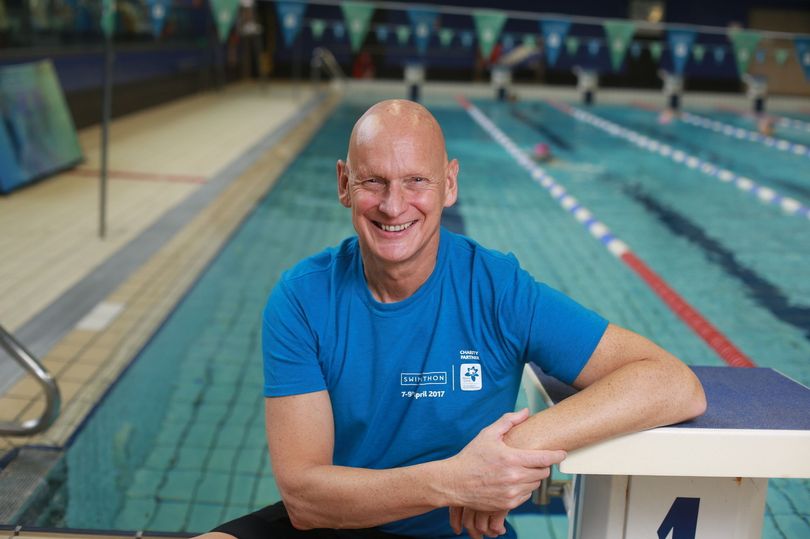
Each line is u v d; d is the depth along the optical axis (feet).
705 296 10.84
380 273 3.28
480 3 46.37
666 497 3.13
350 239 3.54
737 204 16.89
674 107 38.78
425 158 3.08
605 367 3.19
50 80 17.69
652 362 3.05
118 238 12.31
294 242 12.78
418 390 3.34
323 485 3.13
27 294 9.71
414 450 3.43
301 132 25.00
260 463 6.32
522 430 2.97
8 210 13.70
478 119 31.76
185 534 4.34
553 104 38.93
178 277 10.66
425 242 3.19
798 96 46.68
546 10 46.39
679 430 2.93
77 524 5.38
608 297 10.66
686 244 13.52
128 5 27.22
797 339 9.37
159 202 14.88
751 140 27.45
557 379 3.43
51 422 6.07
